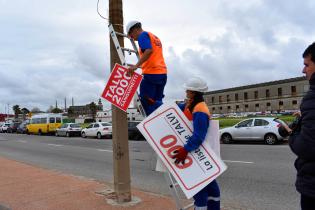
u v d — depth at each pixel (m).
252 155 14.62
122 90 4.78
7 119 98.25
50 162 14.73
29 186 8.26
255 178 9.47
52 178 9.27
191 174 4.15
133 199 6.59
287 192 7.79
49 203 6.60
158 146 4.24
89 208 6.14
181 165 4.17
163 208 6.04
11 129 58.50
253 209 6.55
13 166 11.98
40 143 27.39
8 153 19.25
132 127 29.39
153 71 4.75
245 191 8.00
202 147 4.18
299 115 3.06
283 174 9.93
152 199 6.62
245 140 21.83
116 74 4.82
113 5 6.18
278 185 8.51
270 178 9.41
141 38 4.70
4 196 7.32
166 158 4.22
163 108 4.28
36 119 46.97
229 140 22.38
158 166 4.36
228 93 120.31
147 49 4.64
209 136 4.31
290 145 2.96
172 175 4.33
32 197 7.12
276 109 106.81
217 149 4.29
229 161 12.91
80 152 18.80
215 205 4.61
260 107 111.12
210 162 4.14
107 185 8.11
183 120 4.25
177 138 4.23
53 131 45.16
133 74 4.73
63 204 6.48
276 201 7.09
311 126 2.76
